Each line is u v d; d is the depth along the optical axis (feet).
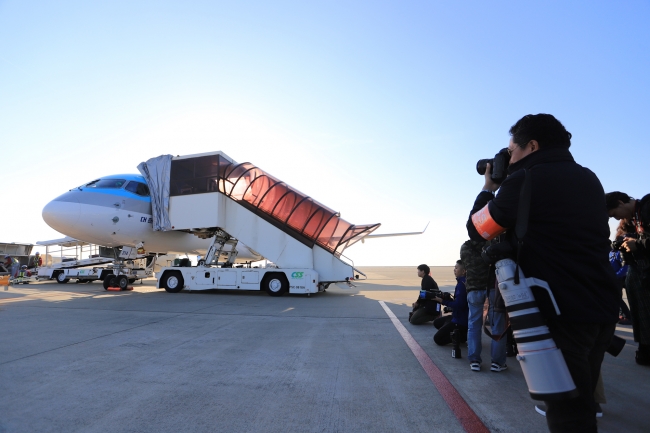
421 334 22.76
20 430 9.56
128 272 55.93
